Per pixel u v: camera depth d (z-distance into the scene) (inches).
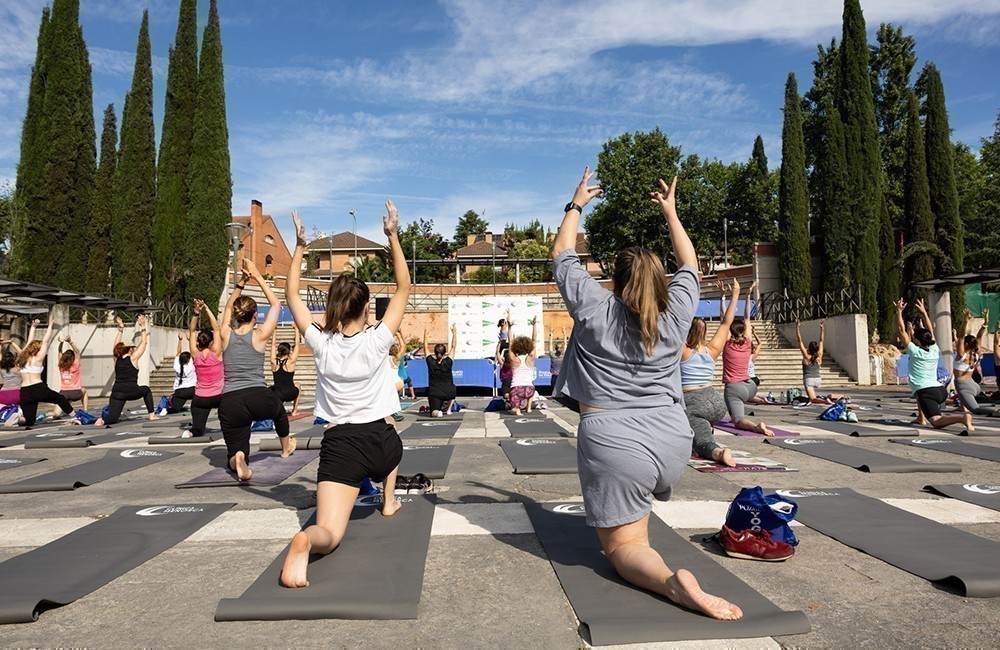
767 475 215.9
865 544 137.7
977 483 201.3
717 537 139.4
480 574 121.8
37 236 847.7
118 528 157.2
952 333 668.7
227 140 994.7
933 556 129.0
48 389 422.3
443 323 1330.0
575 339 115.3
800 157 1096.2
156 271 954.7
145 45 991.0
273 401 215.3
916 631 95.6
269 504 182.4
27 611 101.5
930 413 342.0
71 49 879.7
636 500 107.7
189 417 458.6
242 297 215.2
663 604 104.0
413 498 185.5
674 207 125.6
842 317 864.9
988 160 1346.0
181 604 109.1
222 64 997.8
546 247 2229.3
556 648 90.7
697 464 236.2
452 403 475.8
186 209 973.8
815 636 93.7
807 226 1085.8
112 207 978.7
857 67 1019.3
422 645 92.1
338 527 125.0
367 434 127.3
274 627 99.3
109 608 107.7
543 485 205.6
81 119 890.1
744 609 101.2
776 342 1012.5
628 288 107.0
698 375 243.9
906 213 1011.3
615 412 107.8
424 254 2340.1
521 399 457.7
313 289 1362.0
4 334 833.5
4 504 188.4
